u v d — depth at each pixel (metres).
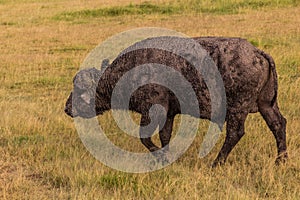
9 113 39.84
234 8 91.25
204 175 28.17
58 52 65.44
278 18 80.94
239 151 31.55
